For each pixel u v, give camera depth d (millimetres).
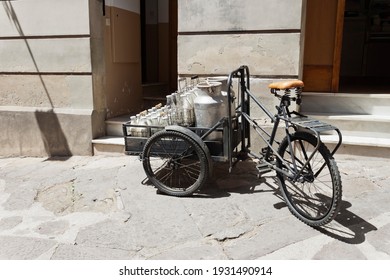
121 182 4207
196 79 4785
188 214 3381
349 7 9250
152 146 3750
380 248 2773
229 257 2744
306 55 5336
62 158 5340
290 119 3219
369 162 4484
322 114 5027
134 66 6531
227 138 3551
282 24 4496
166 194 3814
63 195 3951
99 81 5426
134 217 3365
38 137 5504
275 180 4094
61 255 2822
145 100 6867
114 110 5922
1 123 5594
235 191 3838
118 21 5875
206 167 3559
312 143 3092
